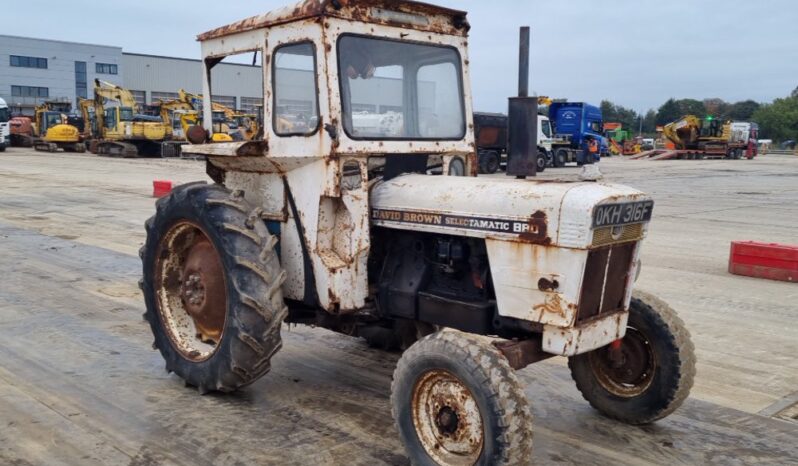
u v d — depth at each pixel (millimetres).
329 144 4246
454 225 4035
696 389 5195
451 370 3547
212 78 5172
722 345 6199
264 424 4473
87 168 26703
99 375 5273
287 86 4496
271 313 4406
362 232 4387
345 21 4316
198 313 5012
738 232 12898
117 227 12406
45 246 10422
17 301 7316
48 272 8719
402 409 3799
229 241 4488
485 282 4070
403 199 4316
